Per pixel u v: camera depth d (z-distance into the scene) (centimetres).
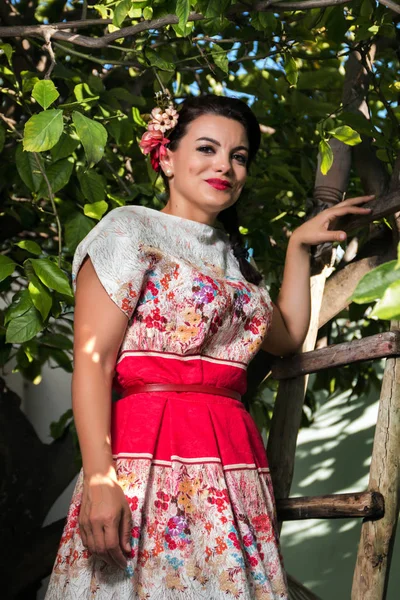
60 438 365
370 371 369
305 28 247
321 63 319
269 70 312
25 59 287
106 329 164
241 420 174
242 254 192
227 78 310
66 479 360
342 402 491
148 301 169
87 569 158
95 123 197
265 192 288
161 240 177
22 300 202
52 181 215
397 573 435
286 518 200
